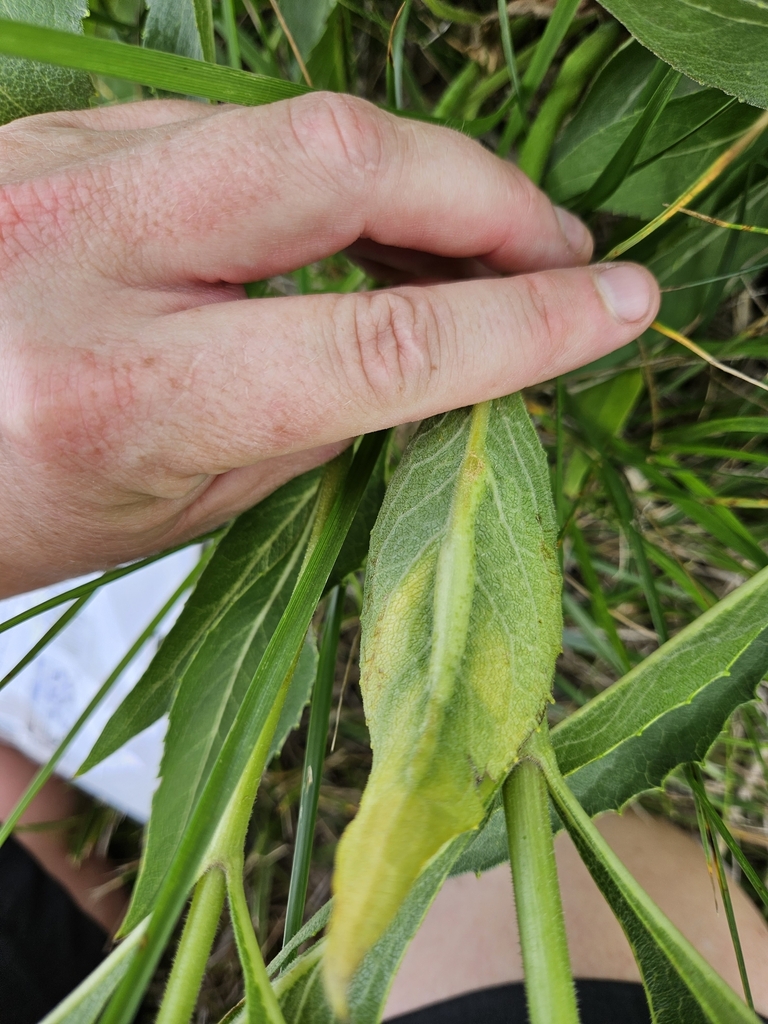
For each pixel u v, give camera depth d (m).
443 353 0.13
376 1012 0.12
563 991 0.11
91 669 0.34
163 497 0.15
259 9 0.23
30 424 0.13
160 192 0.13
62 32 0.12
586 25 0.20
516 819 0.12
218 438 0.14
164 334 0.13
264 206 0.13
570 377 0.23
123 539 0.17
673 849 0.24
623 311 0.14
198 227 0.13
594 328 0.14
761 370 0.25
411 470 0.14
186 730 0.18
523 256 0.16
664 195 0.19
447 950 0.22
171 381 0.13
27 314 0.13
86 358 0.13
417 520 0.14
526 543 0.14
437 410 0.14
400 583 0.13
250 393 0.13
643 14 0.14
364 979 0.12
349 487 0.16
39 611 0.18
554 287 0.14
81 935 0.33
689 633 0.14
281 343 0.13
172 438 0.14
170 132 0.14
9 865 0.33
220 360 0.13
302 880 0.18
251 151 0.13
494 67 0.21
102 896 0.35
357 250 0.19
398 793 0.10
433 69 0.25
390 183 0.14
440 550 0.13
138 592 0.34
